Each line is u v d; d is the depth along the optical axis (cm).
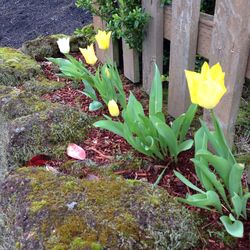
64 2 258
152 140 70
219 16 66
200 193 63
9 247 62
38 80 116
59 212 59
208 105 50
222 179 65
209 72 49
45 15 242
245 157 76
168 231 56
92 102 98
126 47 106
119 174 74
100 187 64
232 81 67
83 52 87
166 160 76
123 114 74
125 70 111
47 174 69
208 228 61
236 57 65
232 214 62
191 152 78
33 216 59
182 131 73
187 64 80
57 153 82
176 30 80
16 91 103
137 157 78
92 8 107
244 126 86
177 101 87
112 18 102
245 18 61
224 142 58
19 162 83
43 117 88
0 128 96
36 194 63
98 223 56
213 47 70
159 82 75
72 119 88
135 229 55
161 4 85
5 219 65
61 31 216
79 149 81
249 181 67
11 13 252
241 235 52
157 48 92
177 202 61
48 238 55
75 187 64
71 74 97
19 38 216
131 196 61
